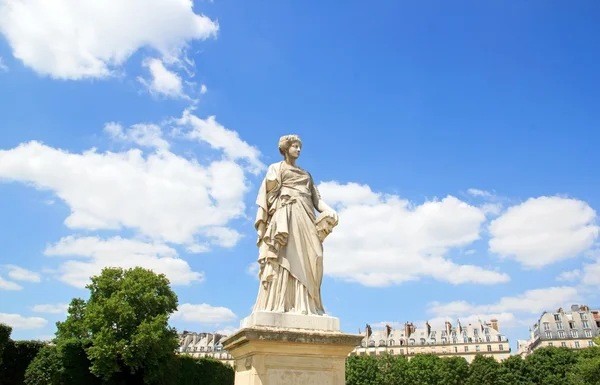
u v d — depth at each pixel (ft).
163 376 162.30
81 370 147.84
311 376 27.22
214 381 196.44
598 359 188.14
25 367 151.53
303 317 29.30
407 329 414.41
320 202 34.99
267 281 31.07
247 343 26.96
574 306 379.96
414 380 234.99
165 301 162.40
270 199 33.37
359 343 28.53
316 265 31.78
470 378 229.04
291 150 34.86
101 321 146.82
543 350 232.73
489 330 394.32
